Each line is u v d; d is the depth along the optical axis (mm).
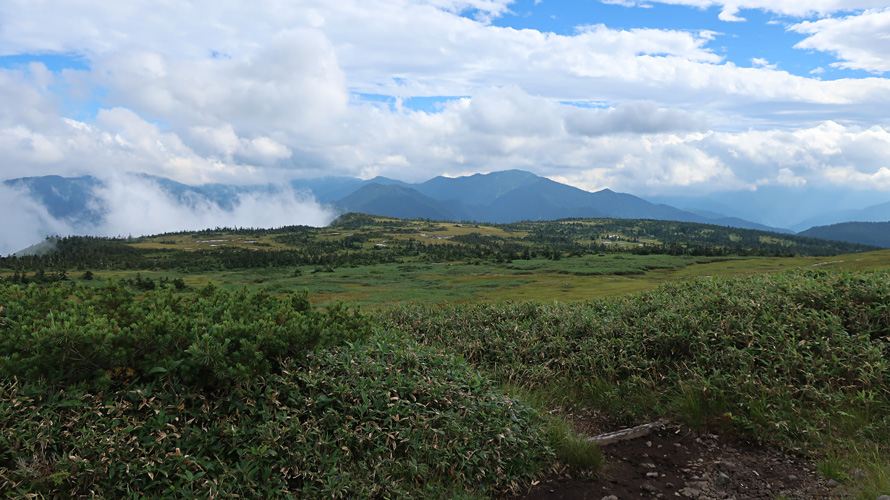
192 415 4480
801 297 8391
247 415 4691
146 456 4055
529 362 8570
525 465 5191
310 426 4699
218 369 4586
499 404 5836
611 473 5316
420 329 10844
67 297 5996
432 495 4449
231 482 4109
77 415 4160
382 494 4363
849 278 8797
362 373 5570
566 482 5109
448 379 6125
